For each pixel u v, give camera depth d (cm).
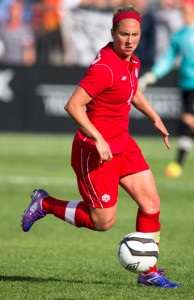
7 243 2308
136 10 1488
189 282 1688
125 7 1488
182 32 4109
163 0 6569
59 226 2734
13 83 6675
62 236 2494
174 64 6450
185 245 2319
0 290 1527
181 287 1616
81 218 1620
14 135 6694
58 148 5834
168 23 6544
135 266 1522
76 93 1488
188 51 4109
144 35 6575
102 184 1560
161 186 3844
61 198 3353
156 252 1527
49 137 6625
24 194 3497
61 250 2197
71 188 3712
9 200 3303
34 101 6706
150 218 1623
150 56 6594
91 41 6781
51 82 6656
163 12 6550
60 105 6694
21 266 1897
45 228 2673
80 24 6775
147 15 6562
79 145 1569
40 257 2058
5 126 6762
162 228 2666
